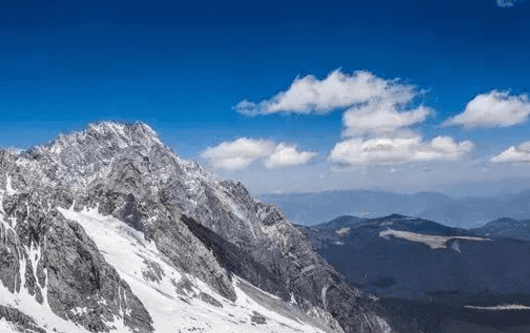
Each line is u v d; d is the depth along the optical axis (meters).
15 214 137.38
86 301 137.62
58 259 137.62
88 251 148.00
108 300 145.25
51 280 132.25
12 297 118.50
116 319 141.75
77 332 123.31
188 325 157.88
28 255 132.00
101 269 150.38
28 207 140.75
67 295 132.38
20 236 133.62
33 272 129.62
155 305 163.00
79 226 154.25
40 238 138.25
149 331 145.88
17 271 125.00
